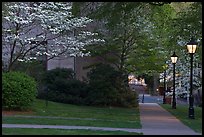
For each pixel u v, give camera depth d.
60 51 30.89
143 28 37.19
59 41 30.16
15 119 18.92
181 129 17.17
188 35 27.36
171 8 31.20
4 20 27.00
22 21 27.34
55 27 28.78
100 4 26.70
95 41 34.34
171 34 29.97
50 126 16.83
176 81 41.81
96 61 40.62
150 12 31.62
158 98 58.94
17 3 27.73
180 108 33.84
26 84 23.09
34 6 28.69
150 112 28.00
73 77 35.22
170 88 58.09
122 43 37.69
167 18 30.81
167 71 48.16
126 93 33.22
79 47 31.64
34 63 35.56
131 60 39.03
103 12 24.41
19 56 29.94
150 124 19.06
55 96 32.59
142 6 28.00
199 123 20.19
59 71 34.41
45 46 30.44
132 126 17.83
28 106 23.47
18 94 22.66
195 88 39.03
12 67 32.72
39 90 32.75
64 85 33.16
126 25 35.16
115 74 33.25
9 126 16.22
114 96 32.56
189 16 27.05
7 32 28.06
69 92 33.09
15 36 27.73
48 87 33.22
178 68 38.91
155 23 33.62
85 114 23.88
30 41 28.91
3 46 30.17
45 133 13.92
